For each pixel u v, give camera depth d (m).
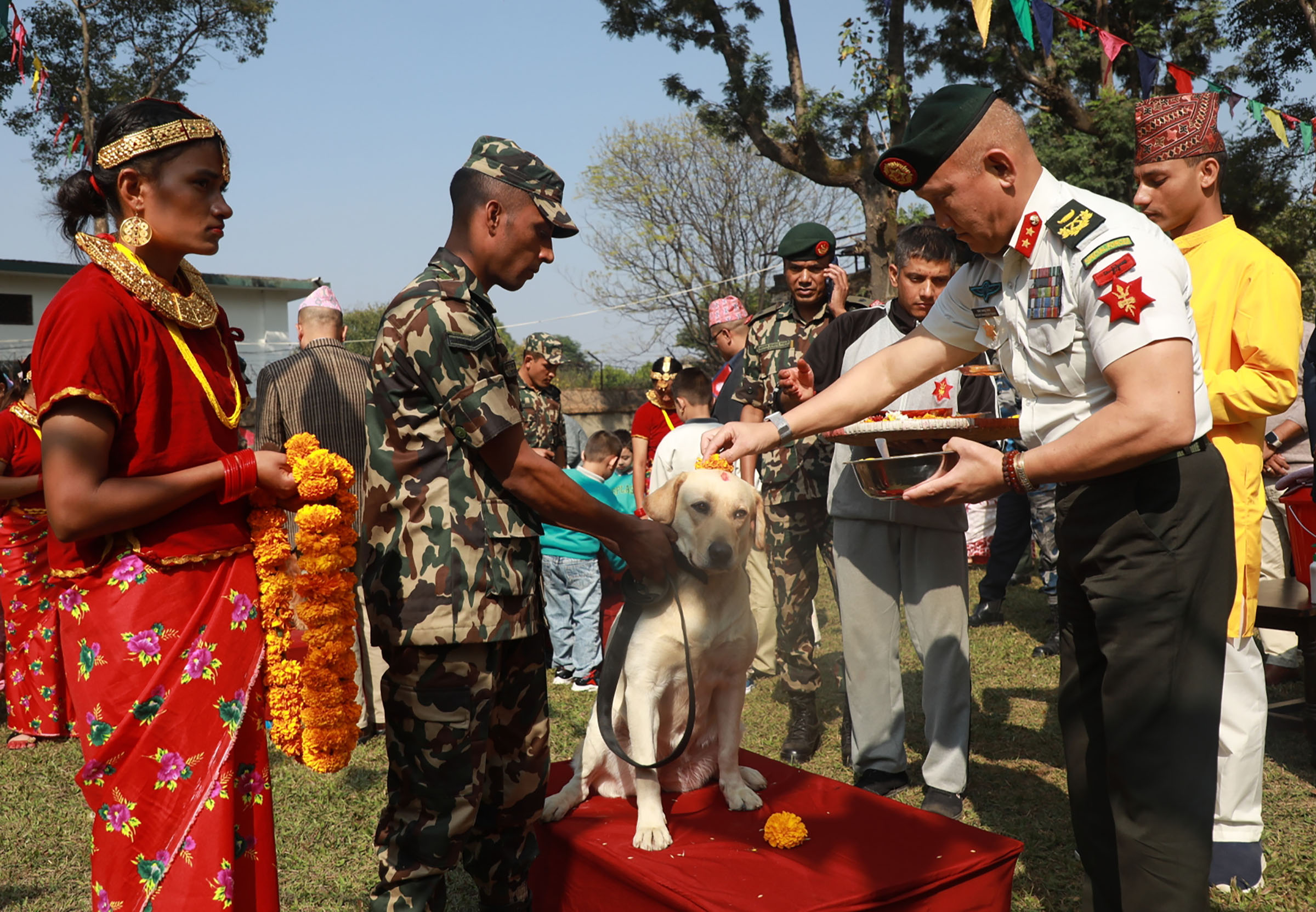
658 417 6.48
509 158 2.25
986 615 6.24
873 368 2.75
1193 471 2.00
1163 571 1.99
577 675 5.55
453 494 2.13
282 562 2.00
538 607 2.32
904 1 17.14
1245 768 2.73
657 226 29.00
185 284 2.06
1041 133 16.08
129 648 1.82
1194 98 2.84
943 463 2.18
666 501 2.66
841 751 4.03
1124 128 14.50
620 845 2.35
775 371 4.30
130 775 1.82
